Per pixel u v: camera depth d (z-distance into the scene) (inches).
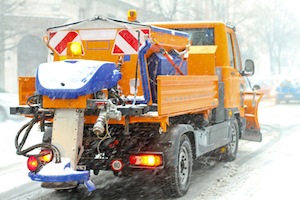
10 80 1127.6
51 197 283.3
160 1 1283.2
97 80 234.7
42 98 239.1
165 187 265.3
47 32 289.0
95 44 280.7
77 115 235.0
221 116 356.2
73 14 1210.6
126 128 247.1
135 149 261.0
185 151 279.0
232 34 411.5
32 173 229.3
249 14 1590.8
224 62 375.9
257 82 1315.2
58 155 229.6
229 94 373.4
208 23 379.2
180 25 382.9
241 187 293.4
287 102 1182.9
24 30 1072.2
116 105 245.3
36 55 1131.3
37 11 1106.7
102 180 327.0
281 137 534.9
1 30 1023.0
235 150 396.5
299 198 261.4
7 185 312.3
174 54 309.1
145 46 258.5
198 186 301.1
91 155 263.1
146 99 261.9
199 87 293.7
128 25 274.2
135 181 320.5
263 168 353.7
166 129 255.3
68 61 246.5
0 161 390.0
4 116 615.5
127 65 275.1
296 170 339.0
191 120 313.0
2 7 988.6
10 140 480.7
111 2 1305.4
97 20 279.0
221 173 340.5
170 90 245.8
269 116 804.6
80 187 307.6
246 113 444.8
